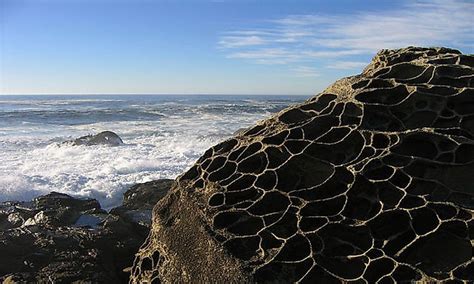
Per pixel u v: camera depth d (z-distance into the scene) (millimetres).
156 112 37969
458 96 4902
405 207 4328
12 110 40688
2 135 23469
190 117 34250
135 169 14719
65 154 17312
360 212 4508
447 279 3863
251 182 5070
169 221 5227
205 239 4629
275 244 4465
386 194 4496
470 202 4281
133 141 21438
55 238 6645
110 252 6609
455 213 4203
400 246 4203
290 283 4199
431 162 4547
